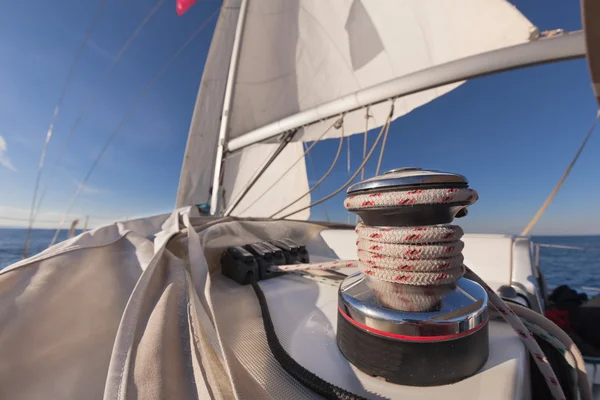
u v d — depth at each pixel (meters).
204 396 0.39
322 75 3.37
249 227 1.46
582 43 1.70
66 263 0.76
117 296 0.71
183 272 0.77
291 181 6.29
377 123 2.95
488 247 1.05
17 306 0.58
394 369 0.42
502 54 1.92
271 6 3.52
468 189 0.45
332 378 0.44
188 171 5.82
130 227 1.19
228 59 5.70
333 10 3.18
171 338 0.51
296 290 0.83
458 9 2.36
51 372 0.49
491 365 0.45
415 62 2.75
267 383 0.43
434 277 0.45
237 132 3.55
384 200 0.45
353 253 1.42
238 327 0.60
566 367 0.55
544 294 1.57
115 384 0.41
